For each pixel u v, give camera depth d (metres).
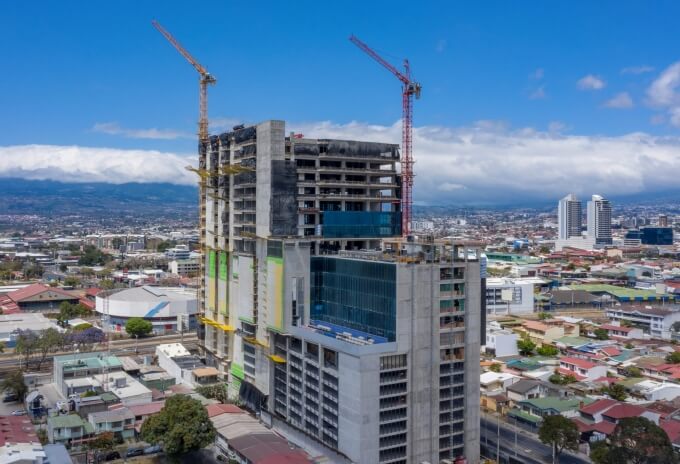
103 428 194.75
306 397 189.25
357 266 184.25
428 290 169.88
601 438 190.12
